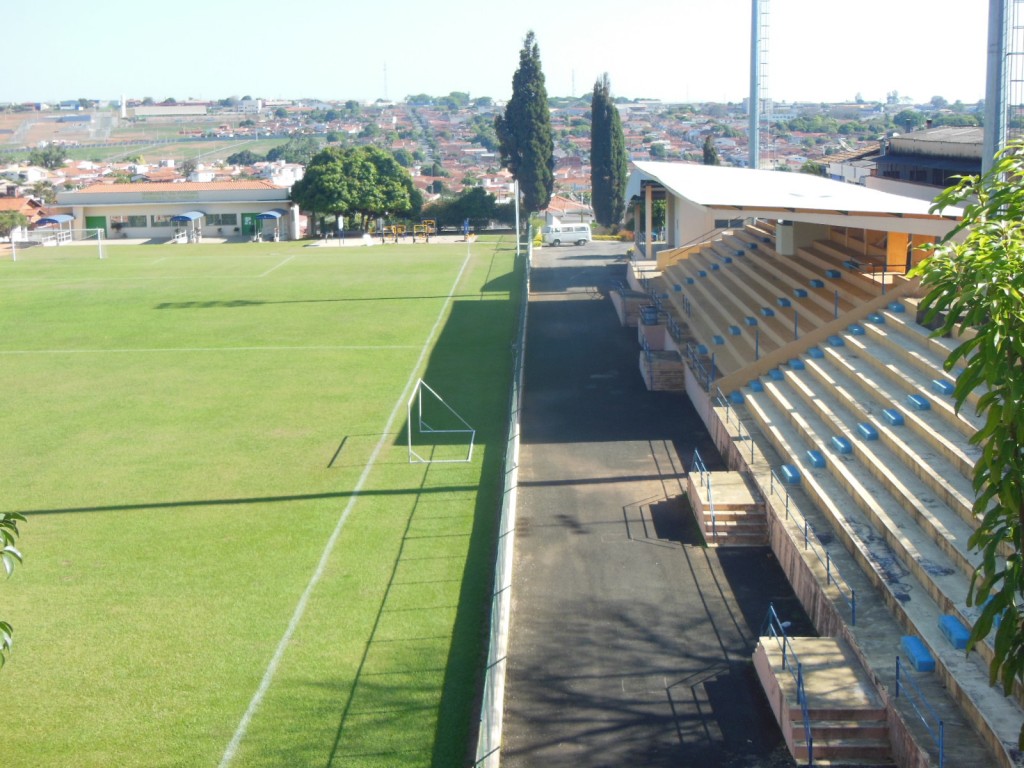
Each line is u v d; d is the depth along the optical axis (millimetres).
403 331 45656
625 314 45000
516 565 21250
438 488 25891
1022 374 11352
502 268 65938
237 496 25609
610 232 96438
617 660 17547
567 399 33781
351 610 19500
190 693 16781
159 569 21453
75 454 29234
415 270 65750
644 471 26578
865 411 24359
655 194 61469
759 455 24953
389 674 17250
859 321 30000
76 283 62219
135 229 93500
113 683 17125
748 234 49469
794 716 14828
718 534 22062
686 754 14992
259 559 21844
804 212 28266
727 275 43062
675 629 18531
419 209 95000
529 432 30312
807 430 24734
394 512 24359
